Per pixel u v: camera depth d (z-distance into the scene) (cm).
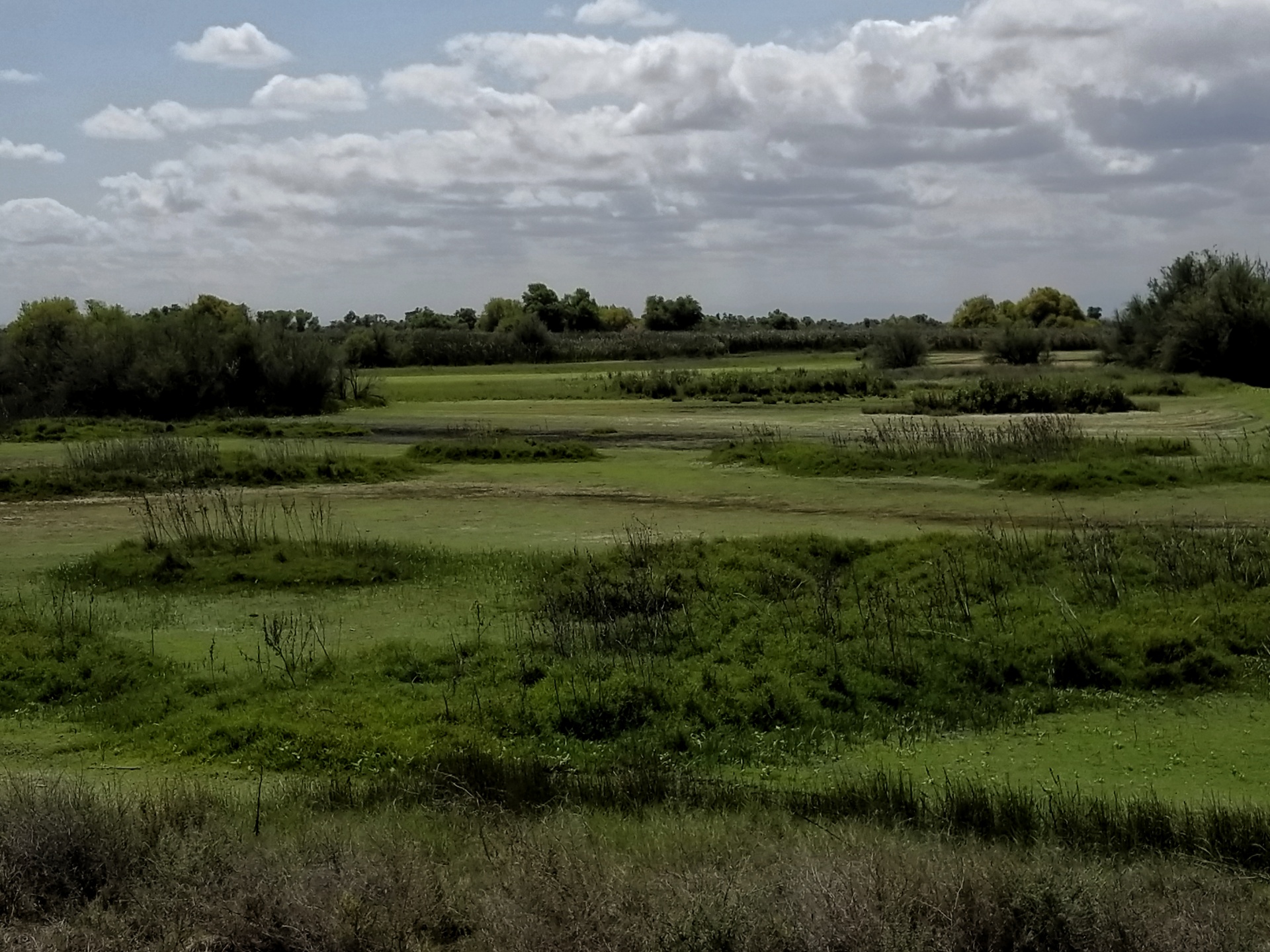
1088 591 1374
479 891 612
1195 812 805
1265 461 2388
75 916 596
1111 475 2200
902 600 1353
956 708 1089
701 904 568
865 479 2406
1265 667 1181
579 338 9156
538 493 2364
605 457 2934
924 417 3859
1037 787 897
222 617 1411
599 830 728
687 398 4859
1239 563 1446
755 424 3722
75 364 4300
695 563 1495
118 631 1336
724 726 1023
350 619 1393
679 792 848
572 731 1010
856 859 628
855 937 558
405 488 2458
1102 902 595
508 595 1475
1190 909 603
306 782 877
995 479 2280
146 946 564
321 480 2531
